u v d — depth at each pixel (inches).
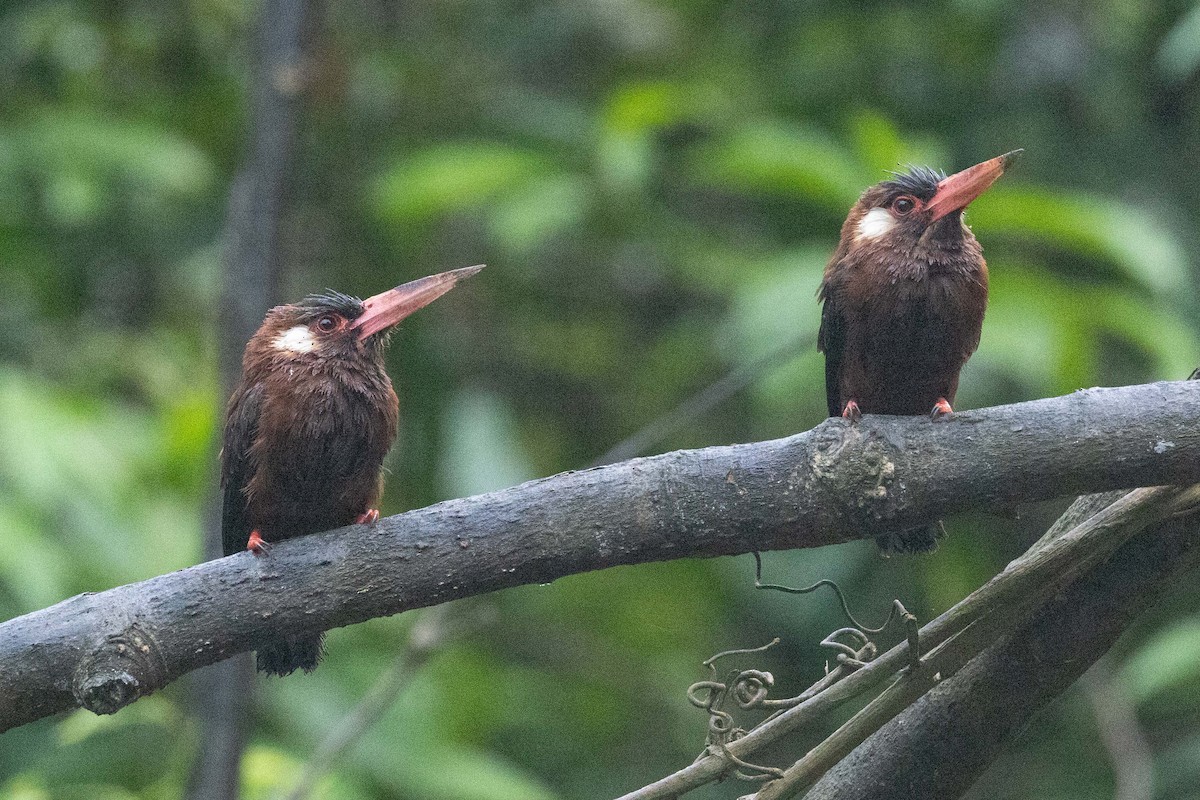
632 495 238.4
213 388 495.5
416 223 528.4
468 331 587.8
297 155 400.5
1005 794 494.6
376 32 596.7
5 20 550.6
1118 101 532.7
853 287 309.4
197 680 366.0
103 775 400.5
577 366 597.3
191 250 539.5
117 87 558.3
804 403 472.7
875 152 444.1
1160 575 238.7
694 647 542.0
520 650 563.2
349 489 304.2
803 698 243.4
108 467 435.5
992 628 234.5
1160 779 449.7
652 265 581.9
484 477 465.1
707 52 608.4
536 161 488.4
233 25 569.3
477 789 425.1
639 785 530.3
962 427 237.9
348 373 303.9
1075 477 235.0
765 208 528.1
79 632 230.5
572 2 613.6
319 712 429.1
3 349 521.7
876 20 572.1
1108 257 432.1
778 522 238.4
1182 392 234.8
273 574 237.5
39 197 516.1
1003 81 541.6
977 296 306.3
